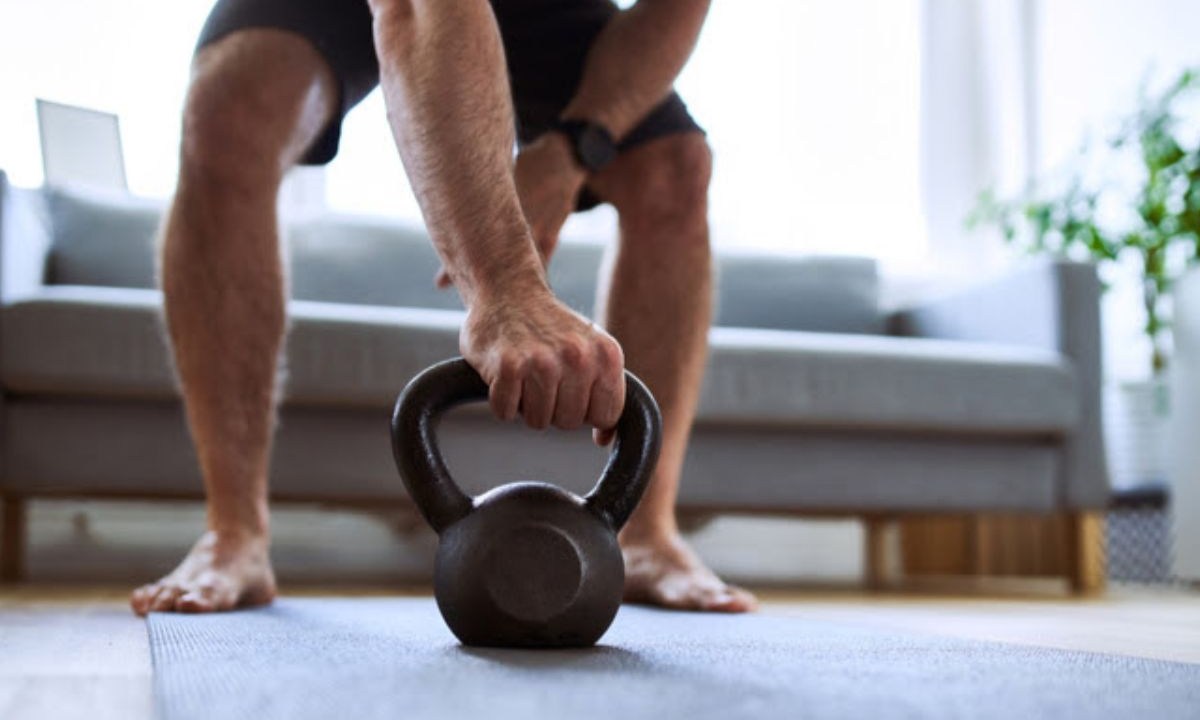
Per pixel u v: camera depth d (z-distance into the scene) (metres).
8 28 2.92
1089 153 3.32
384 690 0.57
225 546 1.23
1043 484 2.34
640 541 1.31
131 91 2.99
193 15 3.04
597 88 1.20
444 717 0.50
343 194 3.21
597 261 2.80
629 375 0.79
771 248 3.62
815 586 2.45
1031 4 3.78
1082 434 2.35
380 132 3.23
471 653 0.74
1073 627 1.32
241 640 0.83
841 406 2.20
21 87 2.91
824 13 3.77
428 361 2.02
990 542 2.90
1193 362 2.33
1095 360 2.39
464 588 0.76
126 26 3.00
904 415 2.23
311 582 2.18
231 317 1.22
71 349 1.90
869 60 3.80
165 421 1.97
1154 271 2.83
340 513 2.84
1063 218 3.07
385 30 0.94
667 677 0.65
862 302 3.05
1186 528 2.35
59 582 2.14
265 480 1.28
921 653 0.84
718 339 2.18
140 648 0.86
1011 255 3.63
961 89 3.86
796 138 3.72
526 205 1.14
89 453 1.94
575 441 2.09
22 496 1.99
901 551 3.17
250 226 1.22
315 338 1.98
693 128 1.35
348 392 1.98
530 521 0.76
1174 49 3.17
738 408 2.15
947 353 2.29
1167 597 2.22
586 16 1.33
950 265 3.80
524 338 0.77
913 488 2.27
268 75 1.20
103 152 2.55
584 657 0.73
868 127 3.79
